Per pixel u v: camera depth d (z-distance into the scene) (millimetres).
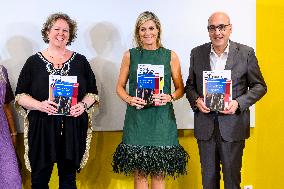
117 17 3096
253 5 3240
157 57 2709
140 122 2697
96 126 3121
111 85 3123
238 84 2553
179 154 2727
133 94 2725
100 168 3160
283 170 3414
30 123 2607
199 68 2611
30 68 2604
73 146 2609
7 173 2650
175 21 3166
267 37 3303
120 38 3111
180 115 3215
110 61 3111
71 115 2576
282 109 3369
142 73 2658
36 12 2992
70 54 2658
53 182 3109
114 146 3168
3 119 2664
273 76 3328
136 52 2732
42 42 3014
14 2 2965
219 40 2496
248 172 3342
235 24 3234
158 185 2797
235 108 2506
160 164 2658
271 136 3367
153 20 2686
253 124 3297
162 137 2686
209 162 2619
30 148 2592
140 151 2664
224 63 2574
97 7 3064
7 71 2979
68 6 3031
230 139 2557
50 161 2576
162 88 2654
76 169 2699
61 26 2566
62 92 2559
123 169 2734
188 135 3252
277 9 3305
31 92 2611
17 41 2988
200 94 2613
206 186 2633
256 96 2541
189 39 3191
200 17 3193
